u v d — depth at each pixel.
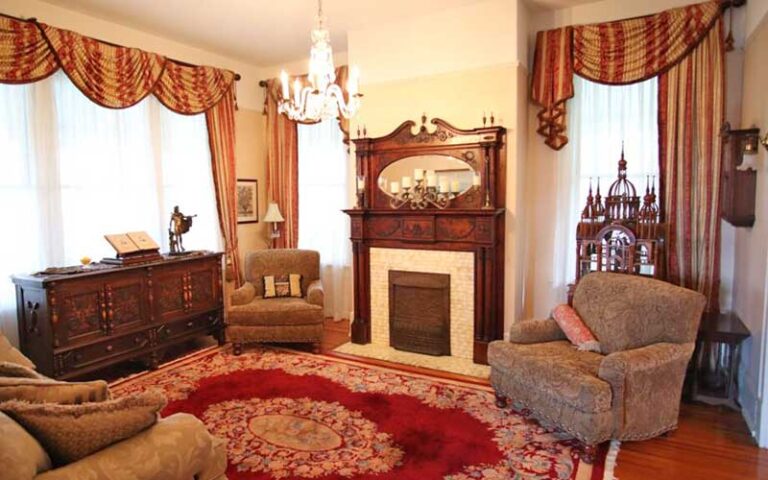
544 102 4.41
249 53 5.52
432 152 4.49
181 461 1.67
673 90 3.96
